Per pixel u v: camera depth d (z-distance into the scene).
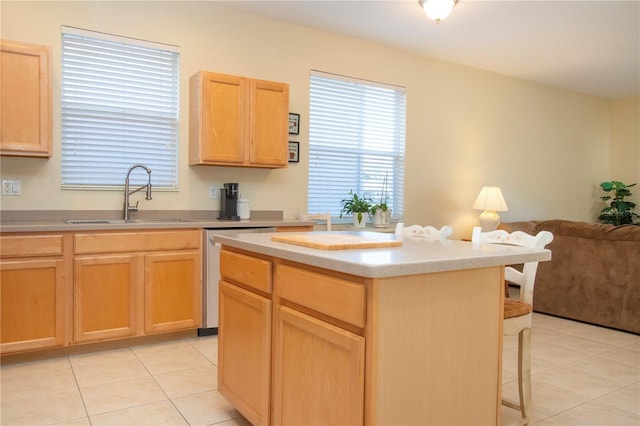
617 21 4.11
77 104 3.49
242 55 4.08
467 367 1.67
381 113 4.98
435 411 1.57
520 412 2.37
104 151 3.60
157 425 2.17
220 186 4.03
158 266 3.27
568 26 4.25
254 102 3.80
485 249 1.84
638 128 6.98
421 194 5.25
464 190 5.60
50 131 3.07
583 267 4.15
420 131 5.22
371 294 1.40
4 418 2.21
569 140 6.70
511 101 6.00
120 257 3.12
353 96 4.78
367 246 1.83
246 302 2.04
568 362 3.14
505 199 6.02
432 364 1.56
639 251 3.79
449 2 3.56
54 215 3.39
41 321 2.90
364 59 4.77
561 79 6.10
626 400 2.55
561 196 6.65
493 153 5.85
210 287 3.47
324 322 1.59
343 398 1.50
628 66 5.48
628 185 6.98
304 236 2.12
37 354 2.99
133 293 3.18
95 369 2.84
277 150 3.92
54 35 3.36
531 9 3.88
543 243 2.08
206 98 3.61
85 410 2.31
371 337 1.41
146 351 3.18
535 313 4.50
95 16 3.49
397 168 5.11
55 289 2.93
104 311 3.09
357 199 4.68
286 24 4.30
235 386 2.15
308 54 4.43
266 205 4.27
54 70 3.36
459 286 1.63
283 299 1.82
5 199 3.24
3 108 2.93
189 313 3.40
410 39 4.69
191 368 2.88
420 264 1.44
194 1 3.86
